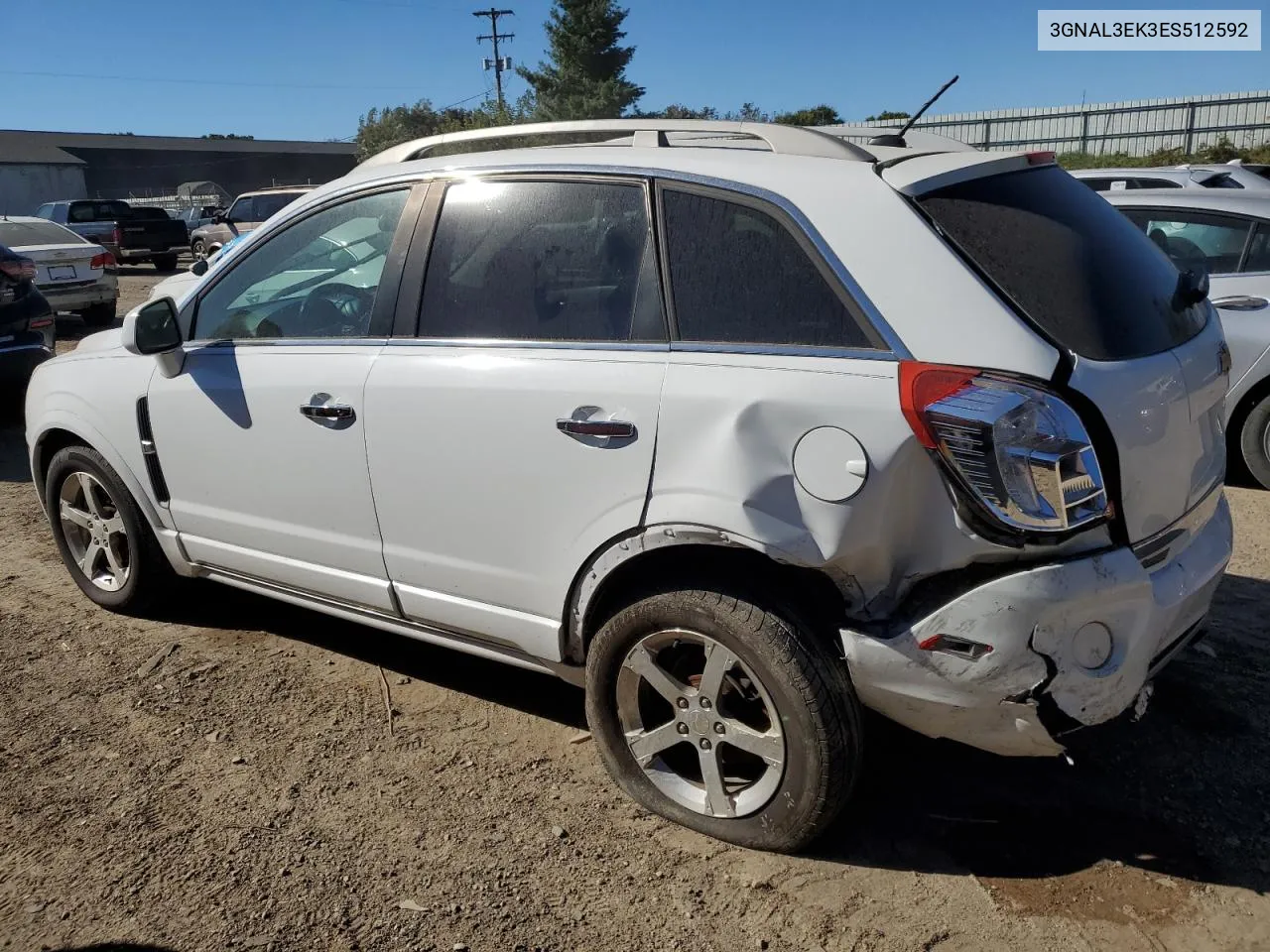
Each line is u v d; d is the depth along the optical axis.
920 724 2.56
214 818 3.01
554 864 2.80
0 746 3.39
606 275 2.89
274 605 4.50
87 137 69.38
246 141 75.31
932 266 2.48
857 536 2.45
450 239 3.19
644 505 2.70
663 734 2.88
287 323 3.55
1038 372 2.36
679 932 2.55
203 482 3.75
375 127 58.38
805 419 2.48
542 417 2.85
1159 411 2.55
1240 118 22.59
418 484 3.14
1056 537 2.37
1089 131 24.38
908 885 2.70
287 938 2.54
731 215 2.74
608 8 44.78
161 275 22.78
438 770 3.25
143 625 4.30
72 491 4.37
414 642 4.15
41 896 2.69
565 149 3.12
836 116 33.59
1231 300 5.82
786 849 2.77
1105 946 2.47
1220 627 4.08
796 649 2.55
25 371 7.71
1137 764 3.21
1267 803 3.01
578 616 2.93
